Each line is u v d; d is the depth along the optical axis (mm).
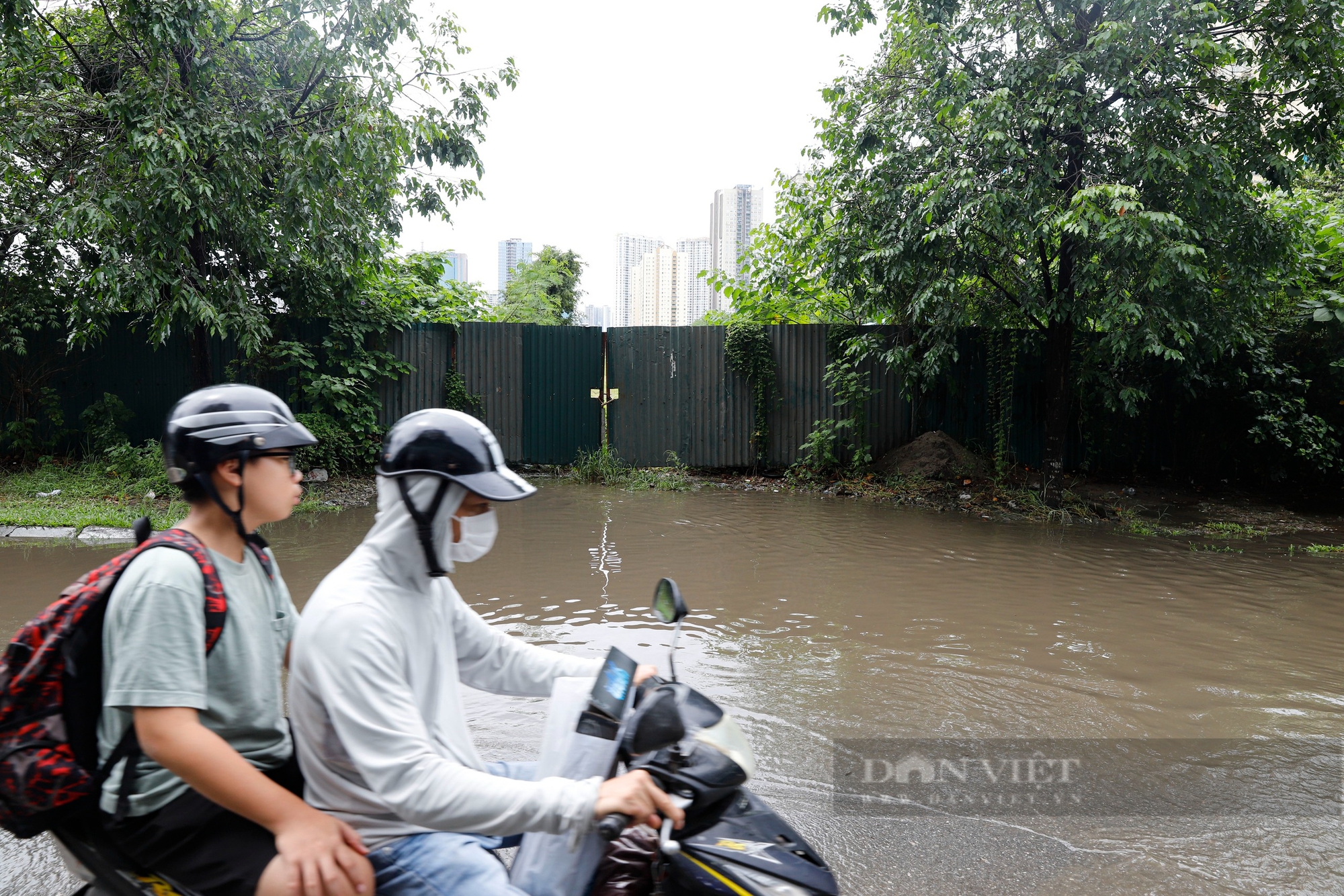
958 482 12289
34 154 10828
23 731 1610
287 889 1595
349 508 10719
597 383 14125
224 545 1851
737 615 6273
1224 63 9531
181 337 12805
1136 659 5422
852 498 12250
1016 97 9680
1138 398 11602
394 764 1684
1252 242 9945
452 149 11922
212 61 9906
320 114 10961
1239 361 12492
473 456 1843
